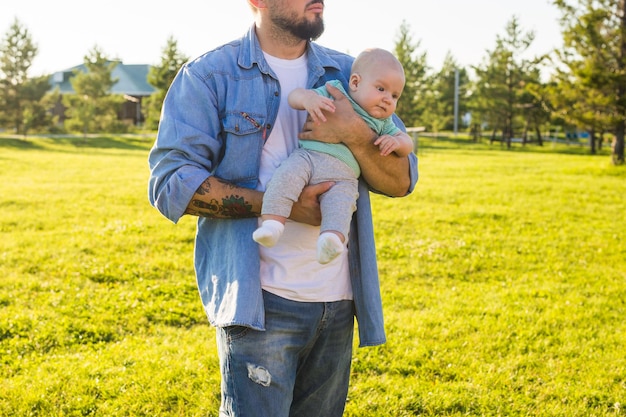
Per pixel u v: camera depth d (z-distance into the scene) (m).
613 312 6.45
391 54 2.59
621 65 24.25
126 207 12.09
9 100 44.38
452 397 4.36
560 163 25.00
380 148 2.49
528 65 44.38
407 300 6.68
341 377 2.74
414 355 5.04
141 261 7.95
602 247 9.53
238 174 2.50
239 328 2.44
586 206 13.38
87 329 5.56
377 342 2.62
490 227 10.88
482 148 40.62
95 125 47.75
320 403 2.73
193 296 6.64
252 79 2.52
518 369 4.93
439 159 27.34
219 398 4.25
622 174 20.38
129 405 4.16
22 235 9.38
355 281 2.62
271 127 2.55
